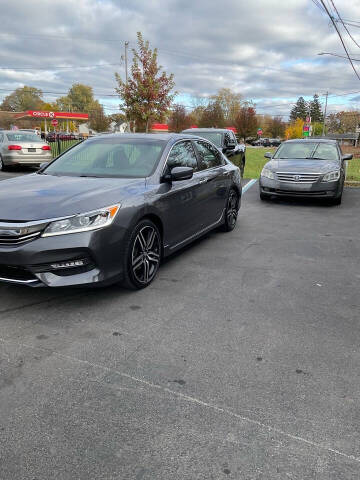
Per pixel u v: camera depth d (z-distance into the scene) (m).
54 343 3.07
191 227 5.19
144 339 3.15
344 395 2.52
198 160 5.59
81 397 2.45
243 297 4.00
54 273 3.43
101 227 3.54
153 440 2.12
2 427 2.20
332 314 3.66
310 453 2.05
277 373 2.73
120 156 4.80
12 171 15.41
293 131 103.88
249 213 8.45
